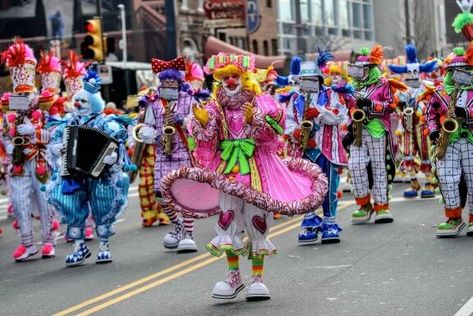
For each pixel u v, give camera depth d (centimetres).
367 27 11681
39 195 1950
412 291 1370
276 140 1365
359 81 2100
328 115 1855
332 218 1889
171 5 8050
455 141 1848
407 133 2617
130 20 8062
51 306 1443
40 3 8000
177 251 1902
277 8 9400
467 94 1834
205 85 2909
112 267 1770
